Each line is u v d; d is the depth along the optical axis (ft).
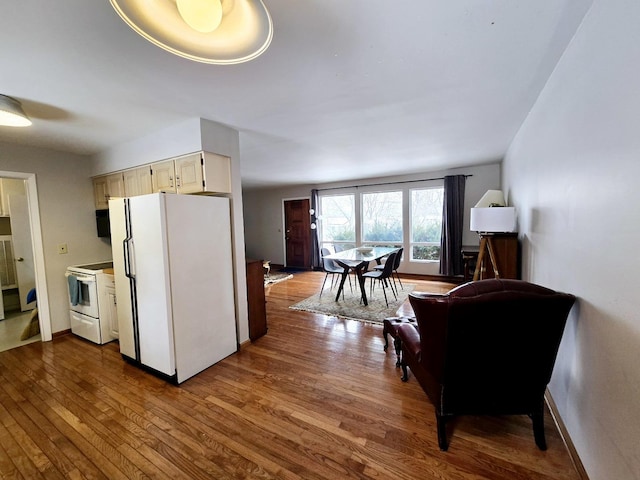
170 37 3.56
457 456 4.92
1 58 4.85
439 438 5.08
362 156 13.43
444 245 17.51
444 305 4.45
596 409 4.04
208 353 8.19
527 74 6.04
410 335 6.54
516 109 7.97
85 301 10.34
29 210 10.18
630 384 3.26
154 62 5.10
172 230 7.25
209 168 8.27
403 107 7.63
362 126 9.08
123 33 4.28
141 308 7.77
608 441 3.72
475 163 15.83
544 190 6.76
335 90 6.48
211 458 5.02
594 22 4.08
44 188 10.45
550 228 6.28
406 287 16.70
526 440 5.24
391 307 13.23
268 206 25.94
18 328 11.87
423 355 5.21
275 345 9.62
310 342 9.79
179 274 7.42
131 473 4.76
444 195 17.24
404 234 19.39
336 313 12.65
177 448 5.26
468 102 7.43
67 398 6.85
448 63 5.52
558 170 5.69
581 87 4.56
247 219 27.25
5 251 14.25
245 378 7.59
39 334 11.08
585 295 4.43
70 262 11.14
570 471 4.58
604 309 3.85
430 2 3.88
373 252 16.07
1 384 7.53
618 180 3.51
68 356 9.16
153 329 7.55
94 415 6.21
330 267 15.75
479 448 5.08
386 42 4.77
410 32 4.53
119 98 6.55
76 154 11.27
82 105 6.87
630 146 3.24
